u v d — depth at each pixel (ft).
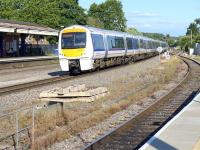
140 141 39.01
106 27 477.36
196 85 91.76
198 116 46.78
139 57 208.44
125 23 482.28
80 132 43.37
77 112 53.83
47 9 262.67
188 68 148.97
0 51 193.77
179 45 645.51
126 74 116.37
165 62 186.29
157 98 70.23
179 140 34.78
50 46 261.85
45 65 169.07
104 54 129.90
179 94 75.82
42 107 53.57
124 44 161.58
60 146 37.55
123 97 69.21
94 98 62.90
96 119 49.42
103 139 37.58
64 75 115.14
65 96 60.80
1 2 259.60
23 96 68.64
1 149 36.52
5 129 43.60
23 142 38.81
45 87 81.71
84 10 323.98
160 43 327.26
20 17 258.16
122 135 41.47
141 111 52.54
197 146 32.60
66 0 310.04
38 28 209.56
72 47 115.65
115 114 54.44
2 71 131.23
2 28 166.20
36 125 44.55
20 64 154.51
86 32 115.75
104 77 104.73
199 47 370.73
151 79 102.94
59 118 49.08
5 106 58.80
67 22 303.27
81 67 115.96
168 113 55.16
